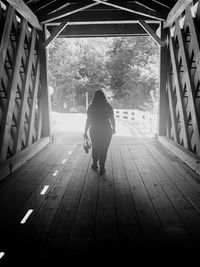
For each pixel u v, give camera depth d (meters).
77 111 39.75
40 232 3.35
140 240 3.13
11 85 6.21
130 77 30.12
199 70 5.66
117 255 2.85
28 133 7.86
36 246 3.03
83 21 9.04
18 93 7.07
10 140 6.46
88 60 39.56
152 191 4.72
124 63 33.06
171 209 3.97
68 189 4.88
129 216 3.76
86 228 3.43
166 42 8.90
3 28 5.75
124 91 31.94
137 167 6.30
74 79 39.44
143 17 8.96
